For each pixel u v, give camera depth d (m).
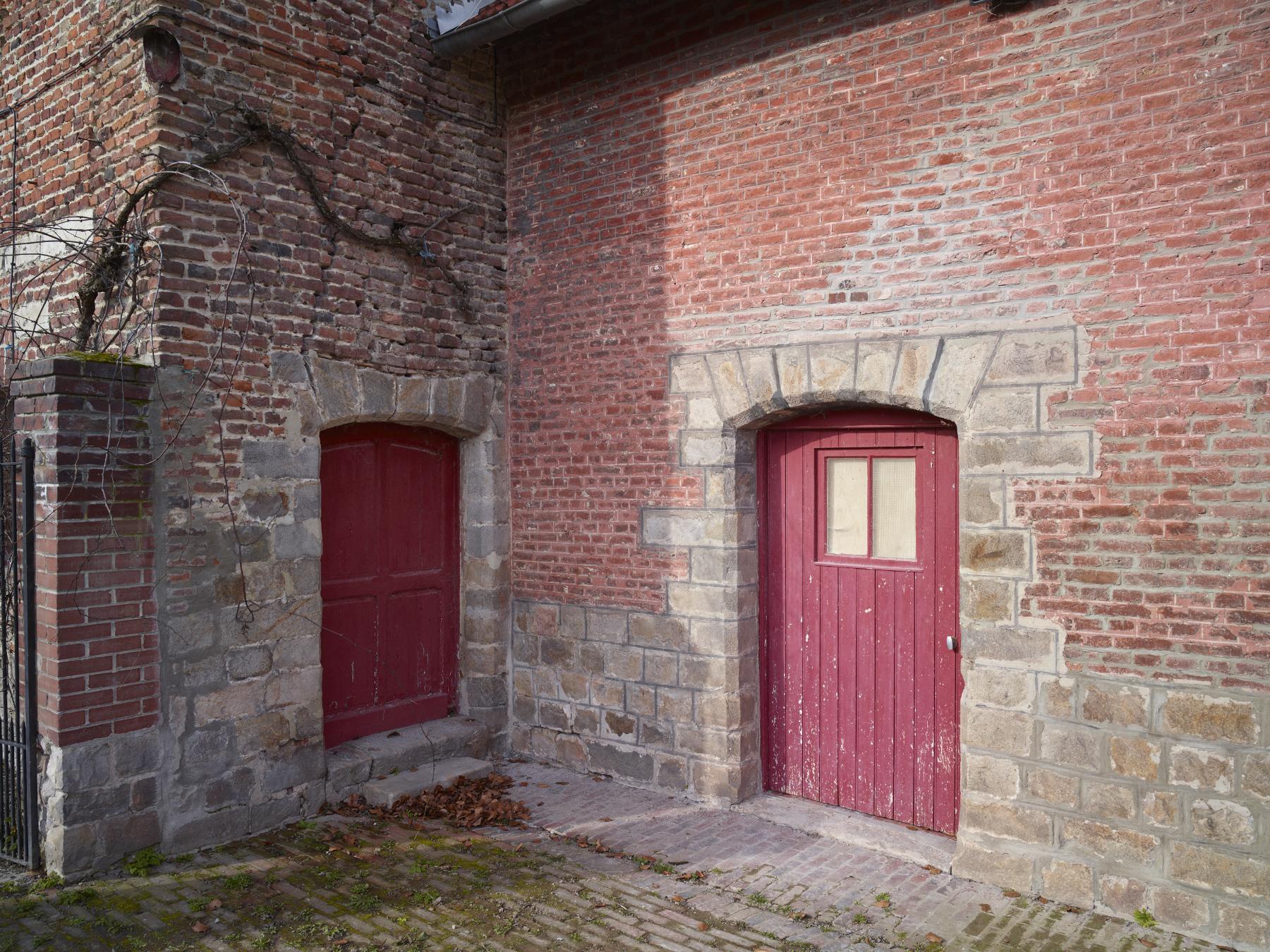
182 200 4.55
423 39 5.72
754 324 5.07
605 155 5.70
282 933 3.79
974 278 4.36
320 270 5.17
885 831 4.79
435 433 6.09
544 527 6.03
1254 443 3.70
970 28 4.36
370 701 5.73
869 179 4.66
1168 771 3.86
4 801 4.43
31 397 4.27
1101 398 4.04
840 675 5.13
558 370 5.95
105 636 4.29
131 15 4.62
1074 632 4.09
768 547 5.38
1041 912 4.02
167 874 4.31
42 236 5.22
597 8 5.71
